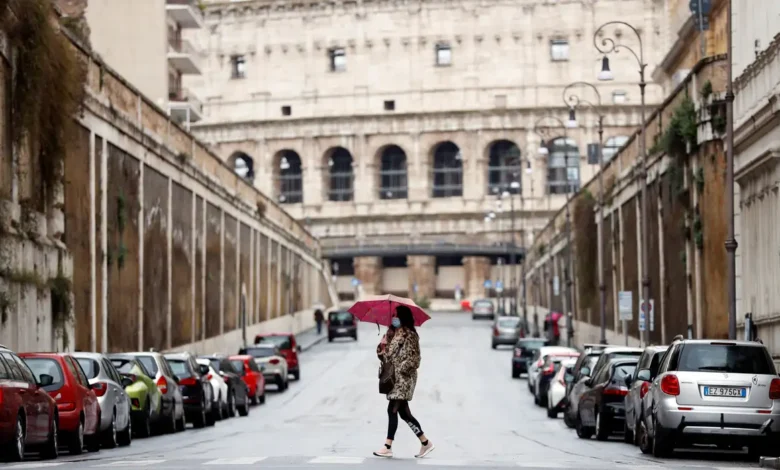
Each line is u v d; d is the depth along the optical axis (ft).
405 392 153.48
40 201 262.06
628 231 424.46
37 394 151.02
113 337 321.32
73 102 265.34
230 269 516.73
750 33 270.26
